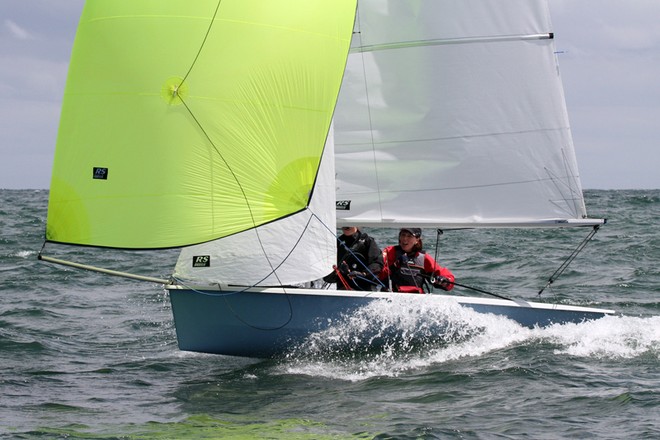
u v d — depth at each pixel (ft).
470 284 115.24
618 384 59.41
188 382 62.90
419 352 67.62
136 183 59.36
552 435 49.47
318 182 65.57
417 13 70.69
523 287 112.68
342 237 71.61
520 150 71.46
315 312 64.95
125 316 93.04
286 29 61.77
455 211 71.20
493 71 71.20
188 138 59.82
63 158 59.88
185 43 60.08
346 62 66.33
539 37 71.31
